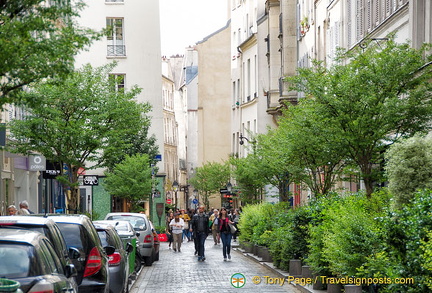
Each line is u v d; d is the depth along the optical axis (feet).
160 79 212.64
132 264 77.77
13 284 25.67
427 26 80.33
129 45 210.59
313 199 83.10
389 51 69.62
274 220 104.12
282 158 93.15
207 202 289.53
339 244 53.62
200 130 313.73
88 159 109.50
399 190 55.67
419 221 42.45
